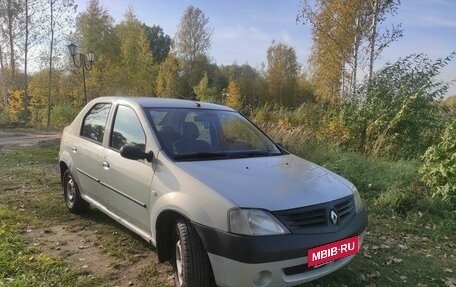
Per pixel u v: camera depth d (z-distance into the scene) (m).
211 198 3.17
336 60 21.44
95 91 32.22
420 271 4.30
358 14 19.12
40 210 5.81
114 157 4.44
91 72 31.59
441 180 6.67
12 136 17.12
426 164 7.11
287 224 3.05
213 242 3.05
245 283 2.95
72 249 4.46
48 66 26.06
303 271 3.13
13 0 23.64
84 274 3.87
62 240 4.71
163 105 4.54
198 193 3.27
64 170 5.89
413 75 11.56
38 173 8.38
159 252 3.71
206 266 3.20
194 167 3.61
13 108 25.23
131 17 41.47
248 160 4.02
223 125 4.62
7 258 4.00
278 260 2.95
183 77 60.00
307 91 57.41
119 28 40.38
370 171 8.27
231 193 3.17
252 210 3.02
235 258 2.95
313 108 13.98
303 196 3.28
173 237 3.64
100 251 4.43
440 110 11.28
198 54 61.62
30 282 3.58
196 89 52.12
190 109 4.63
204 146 4.12
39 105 28.55
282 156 4.42
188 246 3.21
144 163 3.95
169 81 51.22
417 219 6.00
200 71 61.16
